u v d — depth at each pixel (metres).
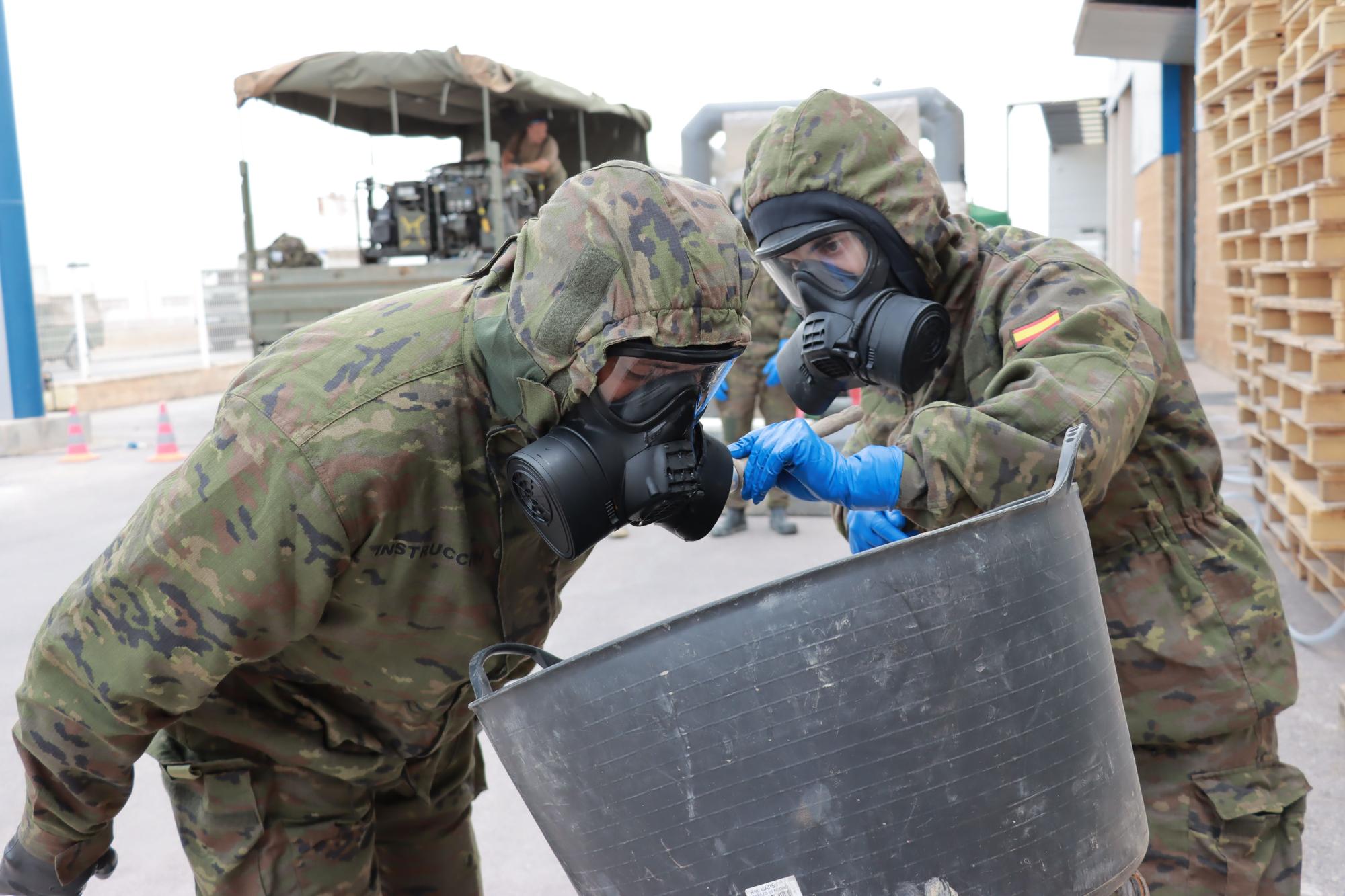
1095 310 1.59
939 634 1.01
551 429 1.24
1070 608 1.10
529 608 1.44
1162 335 1.69
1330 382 3.64
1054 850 1.07
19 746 1.32
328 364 1.24
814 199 1.70
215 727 1.46
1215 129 4.95
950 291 1.82
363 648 1.38
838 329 1.76
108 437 10.77
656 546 5.75
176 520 1.19
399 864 1.74
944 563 1.01
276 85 9.33
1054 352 1.58
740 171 8.31
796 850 1.02
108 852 1.49
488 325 1.23
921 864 1.02
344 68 9.23
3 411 10.02
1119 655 1.67
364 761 1.51
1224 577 1.68
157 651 1.22
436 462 1.25
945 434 1.50
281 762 1.49
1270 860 1.65
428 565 1.30
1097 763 1.11
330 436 1.19
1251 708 1.63
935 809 1.02
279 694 1.48
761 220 1.78
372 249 10.10
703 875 1.05
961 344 1.83
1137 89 18.55
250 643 1.24
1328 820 2.59
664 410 1.20
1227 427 7.86
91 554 5.91
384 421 1.22
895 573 0.99
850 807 1.01
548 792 1.11
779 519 5.98
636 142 12.23
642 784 1.04
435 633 1.36
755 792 1.01
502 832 2.86
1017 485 1.47
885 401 2.05
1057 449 1.46
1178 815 1.67
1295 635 3.74
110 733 1.27
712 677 1.00
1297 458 4.18
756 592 0.98
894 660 1.00
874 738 1.00
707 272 1.17
